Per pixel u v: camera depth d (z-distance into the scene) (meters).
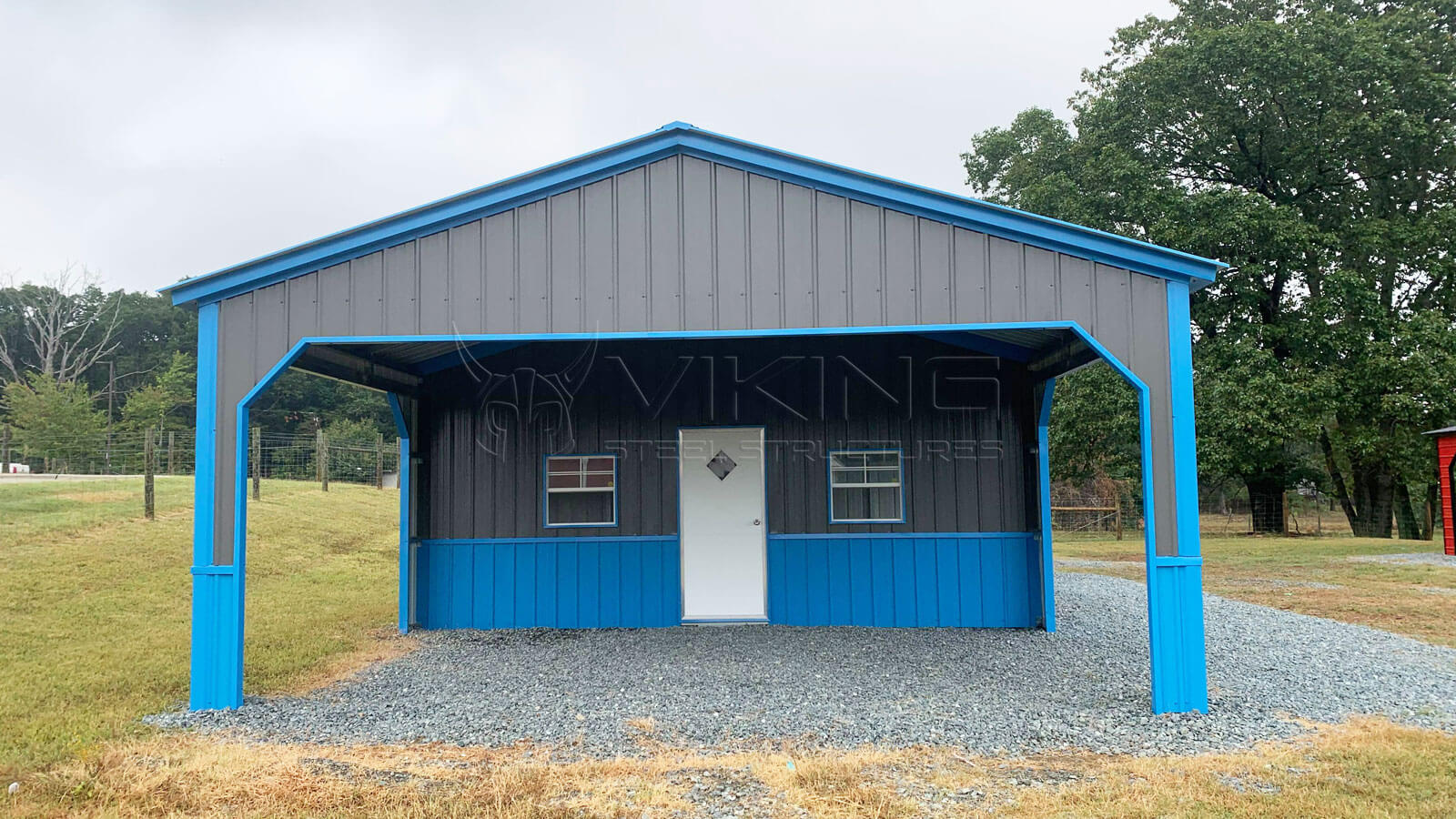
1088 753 4.56
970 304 5.50
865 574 8.47
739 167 5.71
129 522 12.36
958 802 3.86
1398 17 17.53
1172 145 19.17
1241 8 19.23
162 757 4.55
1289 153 17.89
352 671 6.70
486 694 5.88
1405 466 18.98
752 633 8.02
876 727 5.02
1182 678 5.28
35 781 4.20
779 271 5.62
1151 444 5.35
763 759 4.46
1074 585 11.44
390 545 14.67
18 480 16.09
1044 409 8.23
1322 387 15.95
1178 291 5.43
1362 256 18.02
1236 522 25.20
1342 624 8.39
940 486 8.49
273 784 4.15
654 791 4.02
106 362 46.38
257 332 5.65
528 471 8.70
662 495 8.64
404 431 8.62
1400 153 17.33
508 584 8.58
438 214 5.68
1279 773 4.21
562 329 5.63
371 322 5.62
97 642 7.36
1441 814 3.67
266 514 15.27
